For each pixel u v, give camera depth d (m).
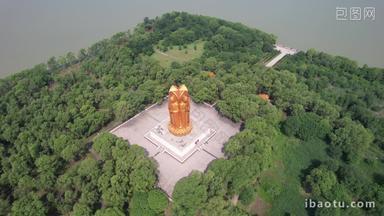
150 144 95.81
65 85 123.81
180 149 91.44
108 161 85.06
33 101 111.44
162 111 107.81
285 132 102.38
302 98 108.19
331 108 103.88
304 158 95.62
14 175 85.44
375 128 101.75
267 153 86.44
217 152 92.56
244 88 108.94
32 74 127.56
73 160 95.19
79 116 104.50
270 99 116.62
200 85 110.19
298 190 86.94
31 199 78.38
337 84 123.44
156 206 75.31
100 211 74.25
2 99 115.75
